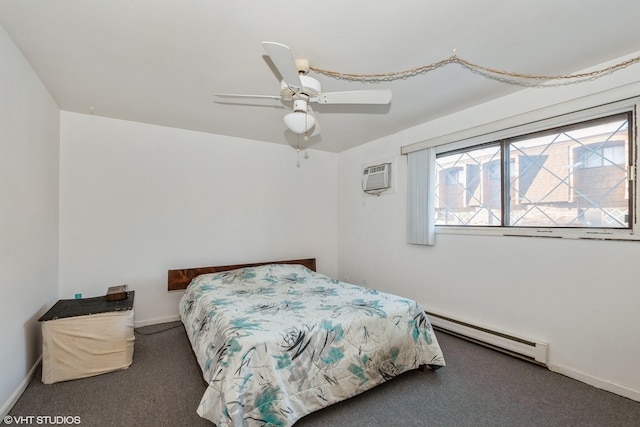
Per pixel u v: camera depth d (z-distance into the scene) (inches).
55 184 104.4
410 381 82.6
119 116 117.0
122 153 120.7
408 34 65.3
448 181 122.3
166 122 124.0
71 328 83.1
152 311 126.3
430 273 123.6
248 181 149.1
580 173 85.7
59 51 72.6
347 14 58.7
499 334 98.1
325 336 71.5
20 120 73.9
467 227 111.8
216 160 140.8
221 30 63.9
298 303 90.5
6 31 64.7
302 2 55.4
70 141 111.7
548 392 77.1
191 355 98.3
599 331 79.5
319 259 171.6
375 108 108.6
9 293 69.1
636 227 73.8
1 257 65.2
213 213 140.0
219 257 141.6
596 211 82.7
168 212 129.9
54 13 58.8
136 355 98.2
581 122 84.7
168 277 126.6
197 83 89.0
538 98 90.4
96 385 80.3
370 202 153.4
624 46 70.5
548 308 89.1
